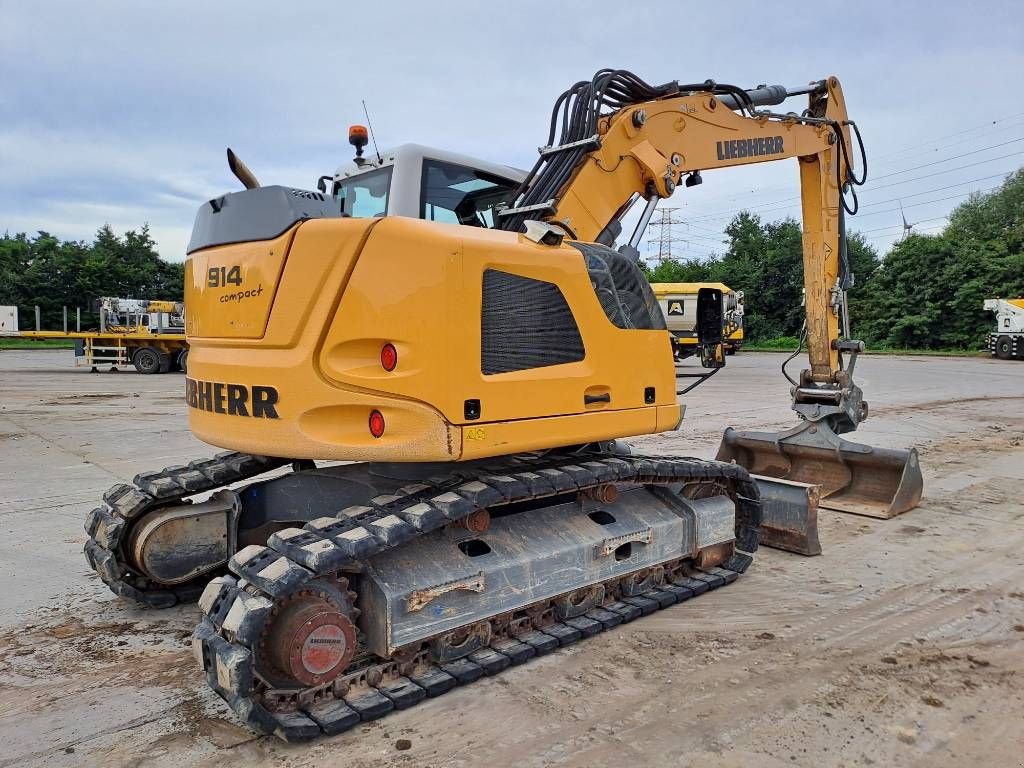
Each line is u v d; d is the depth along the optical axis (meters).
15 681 3.40
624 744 2.85
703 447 9.36
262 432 3.35
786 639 3.85
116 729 2.98
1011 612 4.25
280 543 2.99
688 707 3.13
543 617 3.81
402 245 3.10
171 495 4.08
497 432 3.27
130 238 57.88
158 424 11.30
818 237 6.62
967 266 38.38
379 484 3.75
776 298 47.03
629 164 4.90
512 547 3.58
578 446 4.43
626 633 3.91
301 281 3.20
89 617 4.15
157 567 4.02
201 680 3.41
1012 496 7.09
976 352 36.56
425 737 2.90
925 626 4.04
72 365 26.56
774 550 5.45
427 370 3.08
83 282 51.50
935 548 5.46
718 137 5.55
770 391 17.02
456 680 3.25
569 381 3.57
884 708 3.14
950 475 8.06
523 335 3.42
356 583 3.18
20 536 5.59
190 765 2.71
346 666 2.96
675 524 4.38
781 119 6.06
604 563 3.94
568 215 4.51
